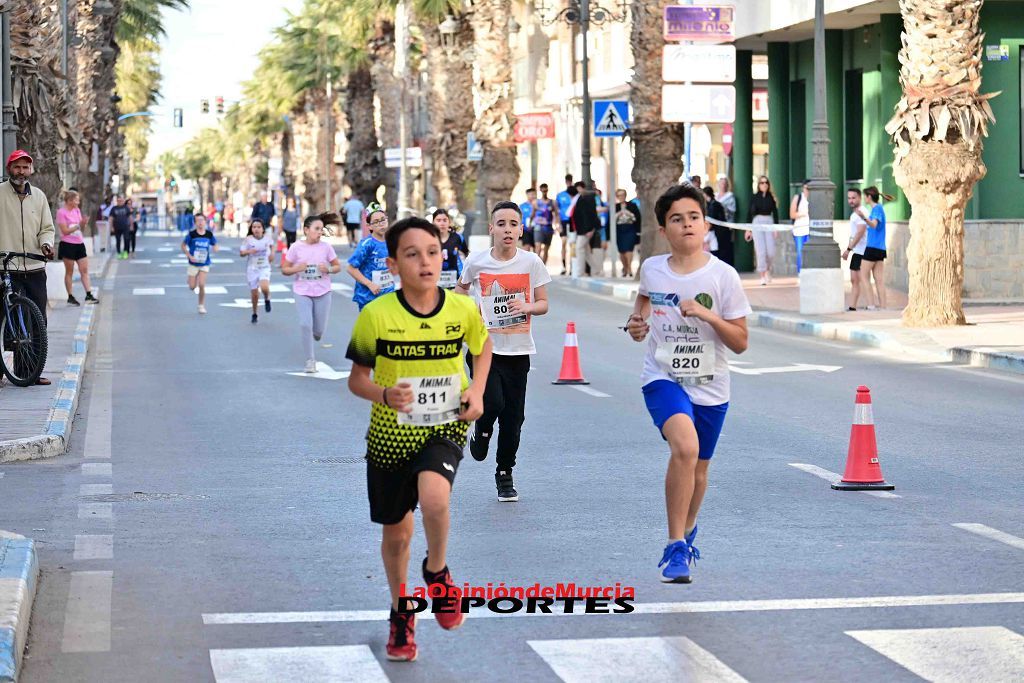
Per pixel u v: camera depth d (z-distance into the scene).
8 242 27.42
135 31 109.81
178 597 13.20
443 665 11.16
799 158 63.56
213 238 48.31
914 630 12.03
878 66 56.38
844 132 59.88
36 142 47.22
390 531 11.30
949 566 14.32
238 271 73.56
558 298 53.81
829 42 59.59
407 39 102.19
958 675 10.83
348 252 98.50
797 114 63.62
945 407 26.14
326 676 10.90
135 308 50.44
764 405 26.56
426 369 11.16
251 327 43.56
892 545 15.26
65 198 49.44
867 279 45.16
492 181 78.25
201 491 18.62
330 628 12.20
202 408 26.88
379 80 115.94
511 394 17.84
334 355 36.06
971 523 16.38
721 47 51.84
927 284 39.19
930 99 38.78
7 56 42.12
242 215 159.50
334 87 145.50
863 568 14.24
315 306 32.56
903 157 39.31
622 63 87.00
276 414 26.08
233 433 23.81
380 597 13.22
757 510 17.16
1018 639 11.77
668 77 51.84
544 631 12.07
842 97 59.78
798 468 20.05
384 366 11.16
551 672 10.95
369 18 113.31
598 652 11.46
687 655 11.36
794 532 15.93
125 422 25.09
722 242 55.12
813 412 25.67
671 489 13.21
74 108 73.00
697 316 13.26
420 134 130.25
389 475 11.27
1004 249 46.97
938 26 38.78
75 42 72.56
